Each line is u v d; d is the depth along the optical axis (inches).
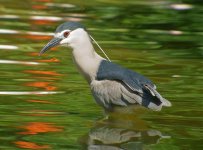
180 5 983.6
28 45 745.6
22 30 806.5
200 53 744.3
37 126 504.1
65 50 742.5
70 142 470.9
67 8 943.7
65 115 532.1
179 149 460.4
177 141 478.6
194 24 879.7
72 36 553.3
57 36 555.5
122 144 471.8
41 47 738.8
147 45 773.9
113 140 479.8
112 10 944.3
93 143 469.4
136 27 855.1
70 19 872.3
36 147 457.7
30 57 703.7
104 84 535.2
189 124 518.3
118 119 532.4
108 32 821.9
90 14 911.0
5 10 911.7
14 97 571.5
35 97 574.2
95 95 541.3
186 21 894.4
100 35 805.9
